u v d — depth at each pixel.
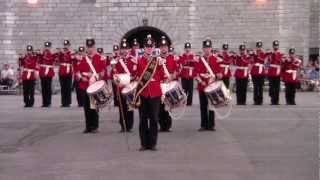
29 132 19.33
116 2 42.50
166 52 18.02
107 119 22.83
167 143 16.59
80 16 42.69
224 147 15.84
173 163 13.62
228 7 42.19
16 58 42.91
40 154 15.03
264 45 41.97
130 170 12.85
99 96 18.38
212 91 18.34
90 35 42.62
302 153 14.74
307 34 41.72
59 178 12.13
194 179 11.91
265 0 41.91
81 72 19.03
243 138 17.41
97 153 15.09
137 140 17.33
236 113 24.62
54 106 29.19
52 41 42.78
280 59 29.20
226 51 28.20
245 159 14.01
